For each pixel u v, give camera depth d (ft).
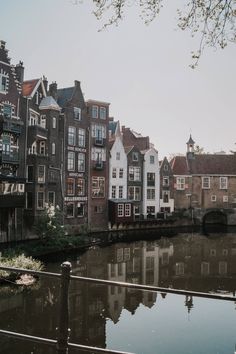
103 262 108.06
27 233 134.72
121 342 49.16
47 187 141.79
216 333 52.49
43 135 143.23
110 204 183.52
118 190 190.90
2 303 63.16
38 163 137.18
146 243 147.84
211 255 123.24
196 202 238.48
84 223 169.17
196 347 47.19
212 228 210.79
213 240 159.22
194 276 92.79
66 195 159.74
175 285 83.41
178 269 101.19
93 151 176.65
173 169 242.37
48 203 138.00
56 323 54.49
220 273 96.27
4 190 122.72
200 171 240.94
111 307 64.69
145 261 111.65
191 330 53.57
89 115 173.68
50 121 150.51
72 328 54.13
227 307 65.51
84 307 64.28
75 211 164.76
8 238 126.62
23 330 51.57
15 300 65.00
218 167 242.99
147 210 204.64
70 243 124.06
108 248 133.28
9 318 56.34
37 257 107.45
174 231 192.03
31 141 136.36
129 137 219.20
